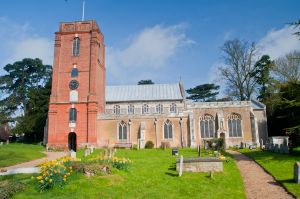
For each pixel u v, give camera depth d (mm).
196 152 39812
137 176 20344
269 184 18359
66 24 59562
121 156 35000
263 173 22156
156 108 67000
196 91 99000
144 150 45625
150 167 24625
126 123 55969
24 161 33844
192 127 54594
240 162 29078
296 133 34875
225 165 25922
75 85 56406
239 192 16625
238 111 56375
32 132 72188
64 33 58719
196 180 19641
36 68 89250
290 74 58438
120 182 18000
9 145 59375
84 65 57156
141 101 67438
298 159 25969
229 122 56375
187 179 19953
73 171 17953
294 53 59156
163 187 17703
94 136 53844
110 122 56219
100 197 15117
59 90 56625
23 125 70375
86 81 56500
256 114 59688
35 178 18219
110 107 67688
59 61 57656
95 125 54625
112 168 20094
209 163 22625
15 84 87938
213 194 16250
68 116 55281
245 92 64875
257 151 38656
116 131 55781
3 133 82500
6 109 80875
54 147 53625
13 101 81500
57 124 55094
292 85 31438
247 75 64250
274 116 56031
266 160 27844
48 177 16266
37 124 70875
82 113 55188
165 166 25312
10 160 32656
